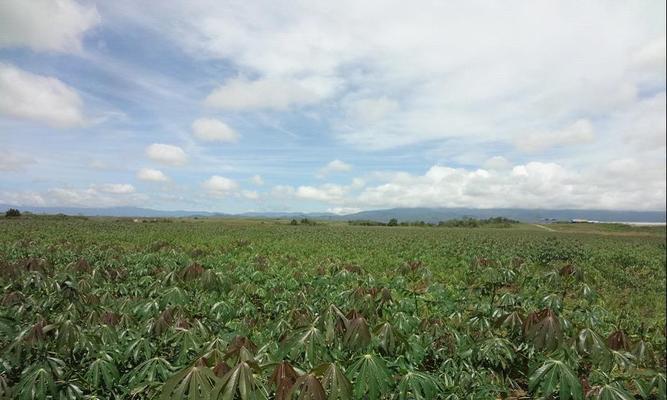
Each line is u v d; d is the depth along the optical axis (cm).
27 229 3064
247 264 1198
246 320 605
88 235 2955
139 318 489
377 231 6197
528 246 3000
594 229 10500
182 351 359
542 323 322
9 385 343
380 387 251
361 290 471
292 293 757
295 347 285
